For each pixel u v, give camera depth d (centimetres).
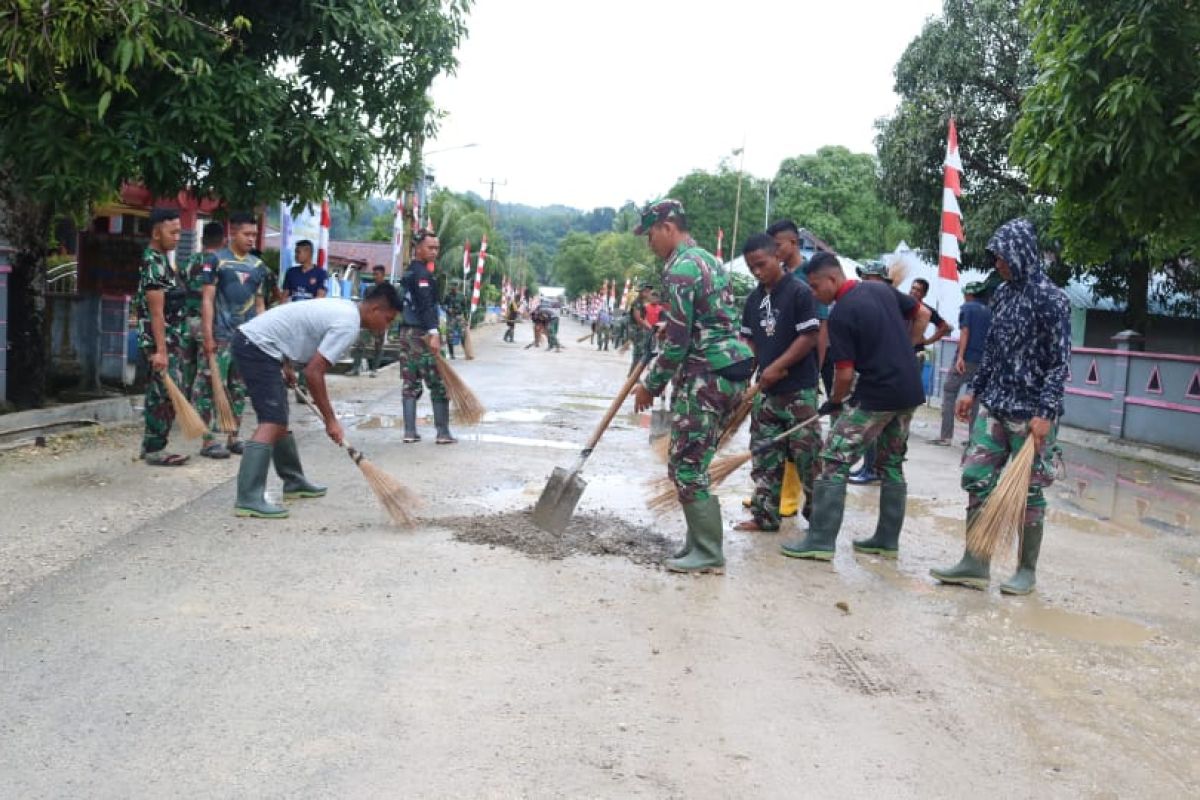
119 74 746
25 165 788
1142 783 311
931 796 296
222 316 757
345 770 291
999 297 515
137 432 861
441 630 406
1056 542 642
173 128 827
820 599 480
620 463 839
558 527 552
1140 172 899
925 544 613
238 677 352
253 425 967
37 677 346
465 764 298
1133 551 627
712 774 300
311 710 329
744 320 627
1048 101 986
